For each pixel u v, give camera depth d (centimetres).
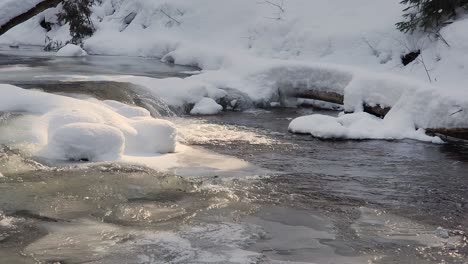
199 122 1104
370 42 1495
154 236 493
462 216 583
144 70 1630
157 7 2222
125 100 1096
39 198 573
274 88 1352
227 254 460
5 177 627
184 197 605
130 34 2244
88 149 707
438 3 1327
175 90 1229
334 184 692
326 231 525
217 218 546
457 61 1228
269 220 548
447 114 959
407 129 1006
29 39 2641
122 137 744
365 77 1154
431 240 511
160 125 799
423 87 1023
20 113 815
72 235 487
